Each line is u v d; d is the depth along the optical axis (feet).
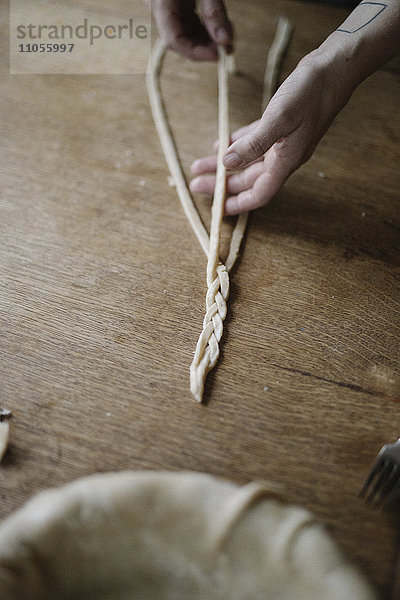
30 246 2.12
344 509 1.61
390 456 1.65
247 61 2.78
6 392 1.78
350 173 2.37
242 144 1.96
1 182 2.30
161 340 1.91
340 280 2.07
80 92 2.63
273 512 1.41
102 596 1.41
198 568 1.40
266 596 1.38
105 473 1.65
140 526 1.40
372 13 2.01
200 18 2.82
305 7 3.00
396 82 2.70
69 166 2.36
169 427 1.73
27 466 1.66
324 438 1.73
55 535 1.38
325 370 1.85
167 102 2.60
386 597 1.49
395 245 2.17
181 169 2.37
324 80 1.96
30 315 1.95
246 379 1.83
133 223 2.20
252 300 2.01
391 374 1.85
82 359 1.85
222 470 1.66
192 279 2.06
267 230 2.20
